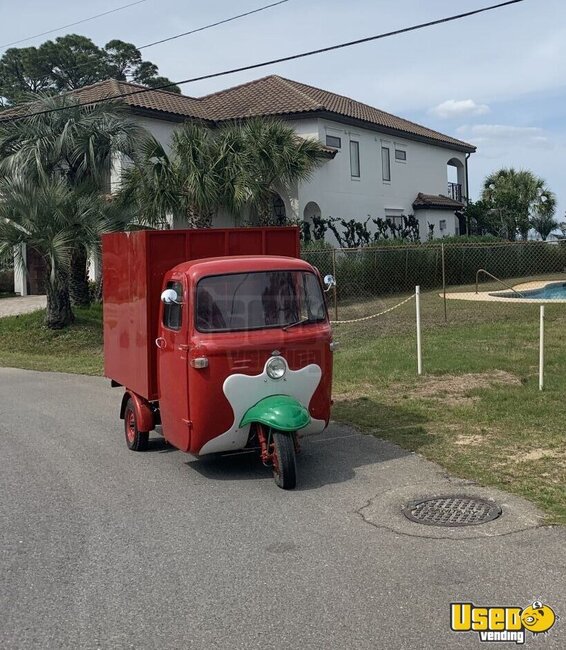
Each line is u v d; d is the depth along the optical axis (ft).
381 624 13.74
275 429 22.06
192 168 71.61
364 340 51.16
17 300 90.58
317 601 14.75
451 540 17.56
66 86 176.45
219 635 13.60
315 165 82.58
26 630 14.05
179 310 23.22
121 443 29.32
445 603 14.44
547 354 42.29
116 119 69.77
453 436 27.07
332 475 23.41
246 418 22.66
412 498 20.76
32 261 97.96
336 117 97.71
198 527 19.34
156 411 27.14
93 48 177.88
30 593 15.66
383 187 111.96
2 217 61.05
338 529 18.71
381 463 24.40
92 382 45.57
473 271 97.60
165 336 24.14
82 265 71.20
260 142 75.20
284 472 21.91
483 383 35.65
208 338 22.40
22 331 65.72
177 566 16.81
